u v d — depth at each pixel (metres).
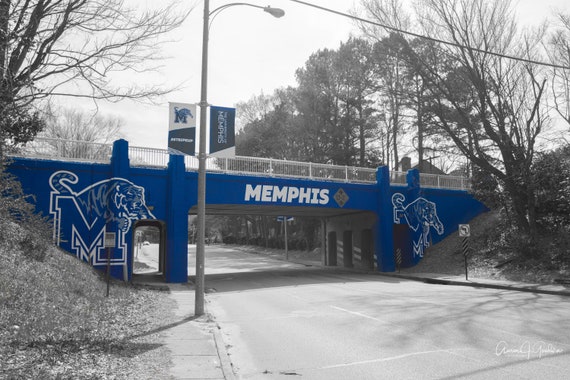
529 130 25.30
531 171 25.50
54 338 7.94
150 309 13.38
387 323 10.99
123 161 22.70
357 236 35.25
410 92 29.42
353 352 8.16
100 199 22.31
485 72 26.42
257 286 22.84
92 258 21.78
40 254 14.62
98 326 9.70
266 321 12.04
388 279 26.20
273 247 68.00
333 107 48.06
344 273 31.55
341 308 13.95
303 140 50.34
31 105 12.20
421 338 9.12
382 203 31.44
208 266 43.53
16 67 11.24
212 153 12.88
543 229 26.12
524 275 22.19
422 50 27.33
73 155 22.56
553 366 6.85
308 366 7.32
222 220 95.12
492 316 11.70
